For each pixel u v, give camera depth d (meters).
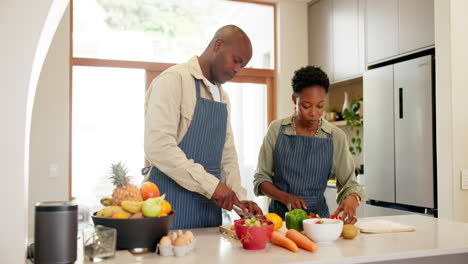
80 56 3.73
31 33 1.03
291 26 4.50
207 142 1.67
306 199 1.99
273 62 4.50
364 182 3.53
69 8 3.64
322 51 4.34
